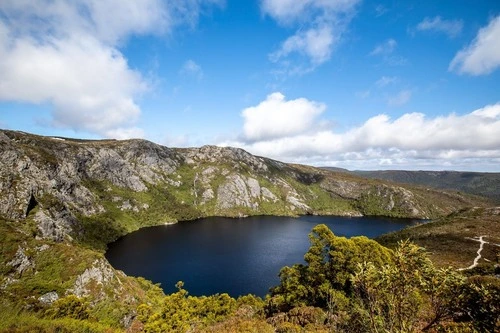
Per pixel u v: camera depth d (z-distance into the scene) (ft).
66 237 446.60
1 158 476.13
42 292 201.26
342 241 116.67
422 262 36.60
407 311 37.14
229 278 362.33
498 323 32.07
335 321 86.99
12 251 232.32
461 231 369.30
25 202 423.23
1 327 80.38
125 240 591.78
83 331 89.66
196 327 144.97
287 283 138.82
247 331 102.94
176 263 424.87
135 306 216.33
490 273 183.11
